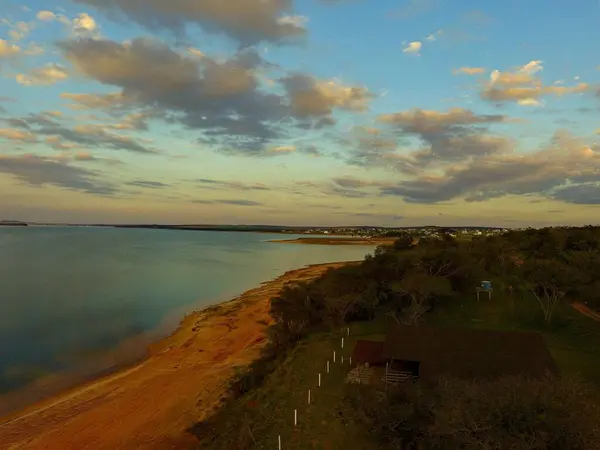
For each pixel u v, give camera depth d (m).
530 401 14.00
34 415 27.16
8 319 52.69
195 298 69.31
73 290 73.81
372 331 39.53
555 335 35.75
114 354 40.41
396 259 60.47
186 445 23.09
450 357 24.62
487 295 49.44
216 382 31.45
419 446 18.00
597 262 50.56
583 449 12.79
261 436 21.56
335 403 24.28
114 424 25.77
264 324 49.12
